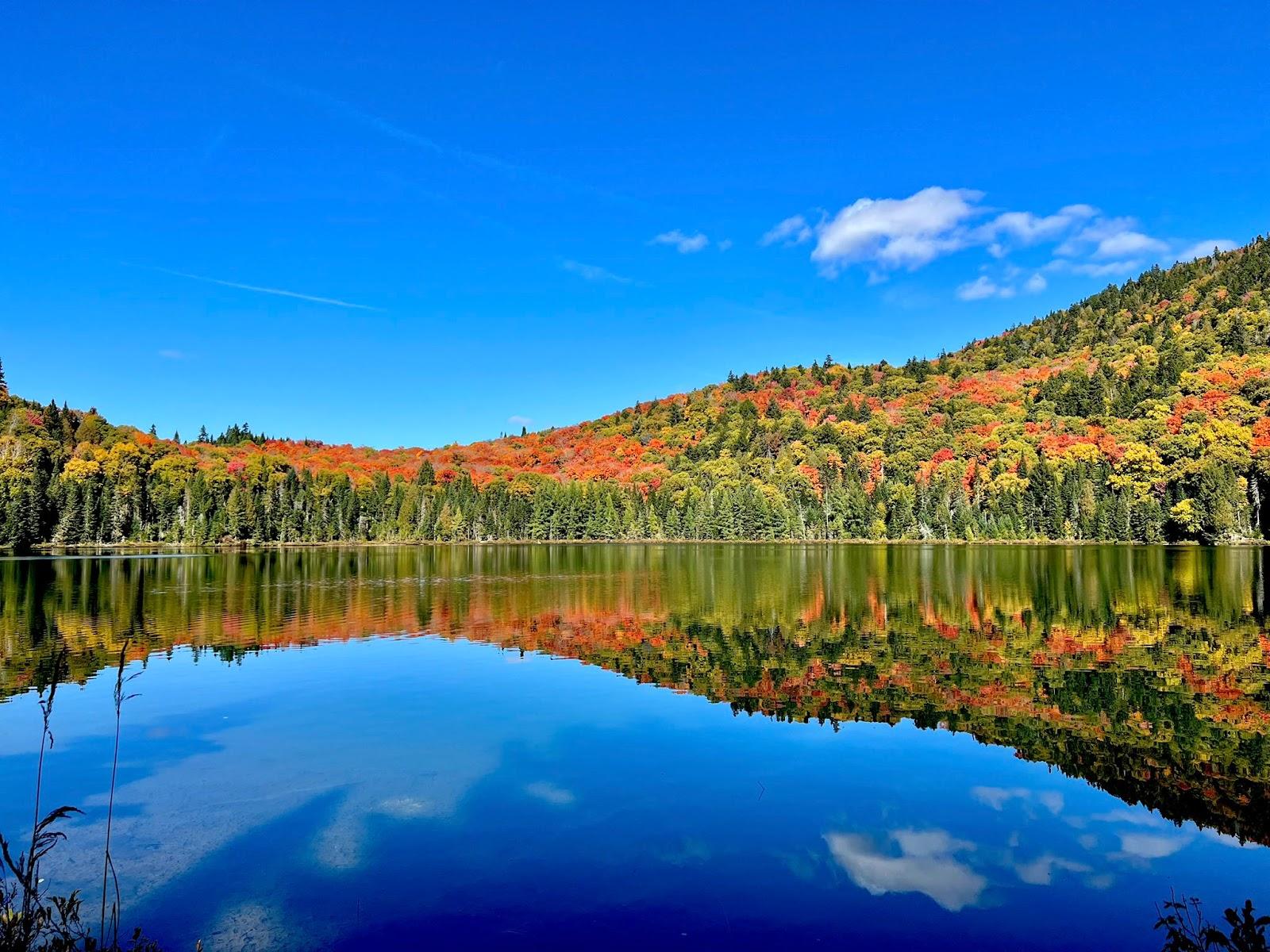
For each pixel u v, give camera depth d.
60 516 121.44
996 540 129.25
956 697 22.88
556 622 38.94
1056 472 134.38
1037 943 10.10
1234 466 106.25
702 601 47.66
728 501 155.88
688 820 13.91
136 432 170.25
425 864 12.17
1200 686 24.03
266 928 10.34
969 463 158.50
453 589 56.12
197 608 43.84
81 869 12.10
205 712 21.20
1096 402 167.00
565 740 18.56
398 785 15.62
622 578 66.31
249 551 114.38
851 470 169.12
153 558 95.00
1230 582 54.16
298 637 34.19
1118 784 15.83
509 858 12.35
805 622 38.50
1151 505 114.31
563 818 13.90
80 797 15.07
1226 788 15.61
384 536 152.50
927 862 12.34
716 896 11.20
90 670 26.92
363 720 20.39
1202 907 11.10
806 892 11.32
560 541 160.25
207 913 10.73
